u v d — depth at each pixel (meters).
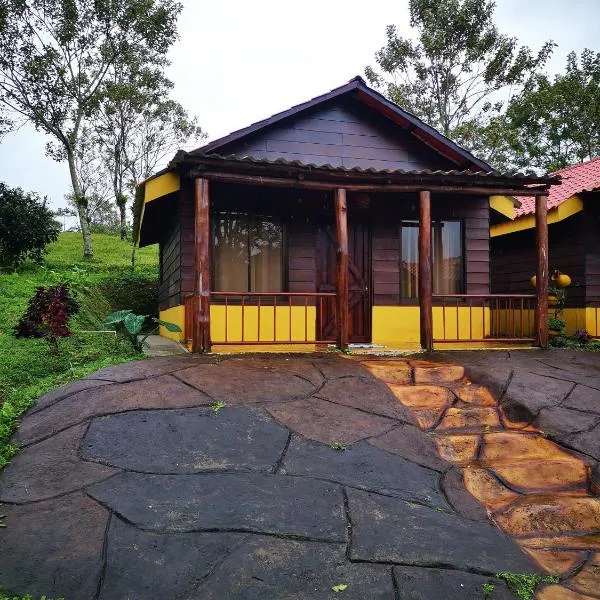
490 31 21.12
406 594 2.73
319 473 3.94
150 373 5.48
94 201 37.53
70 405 4.73
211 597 2.63
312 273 8.75
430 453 4.56
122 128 25.25
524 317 11.41
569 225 10.41
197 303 6.83
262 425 4.55
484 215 9.48
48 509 3.29
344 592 2.71
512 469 4.39
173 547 2.97
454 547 3.20
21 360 6.35
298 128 9.04
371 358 6.94
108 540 2.99
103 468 3.75
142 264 18.84
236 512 3.33
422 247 7.68
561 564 3.24
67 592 2.62
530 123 24.61
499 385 5.89
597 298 10.07
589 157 24.69
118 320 6.91
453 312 9.25
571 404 5.50
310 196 8.79
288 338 8.52
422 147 9.56
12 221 13.67
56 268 16.08
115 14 19.05
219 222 8.41
